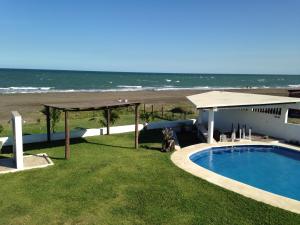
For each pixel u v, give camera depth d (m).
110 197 10.73
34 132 21.84
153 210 9.80
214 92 25.03
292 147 18.66
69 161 14.82
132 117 30.02
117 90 78.31
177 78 166.88
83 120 27.66
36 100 49.47
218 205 10.16
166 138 17.33
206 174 13.12
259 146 19.53
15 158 13.80
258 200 10.53
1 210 9.71
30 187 11.54
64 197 10.70
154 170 13.59
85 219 9.22
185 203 10.29
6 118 32.09
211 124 18.78
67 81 110.81
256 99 20.58
